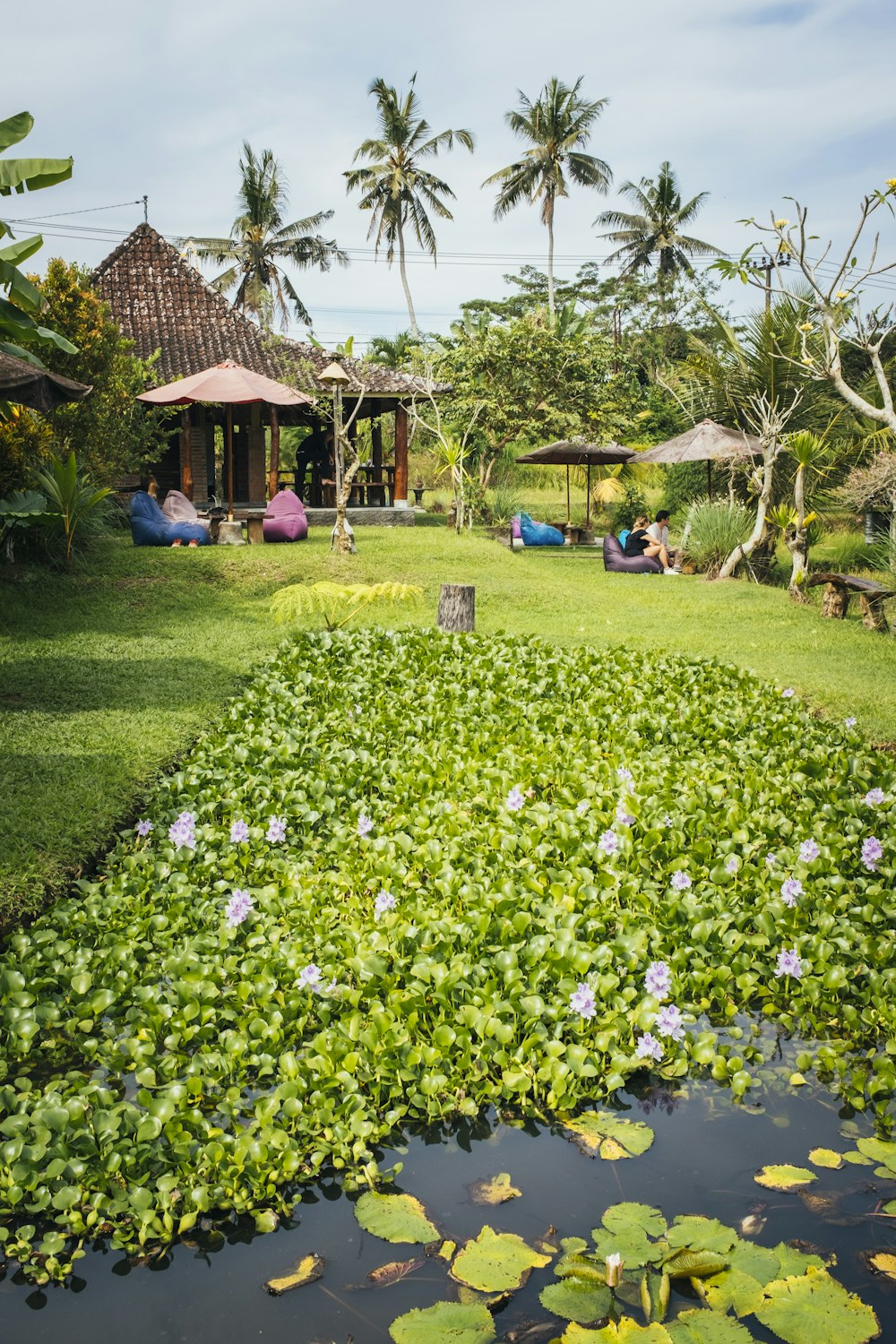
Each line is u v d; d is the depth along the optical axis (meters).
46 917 4.59
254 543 16.81
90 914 4.67
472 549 16.94
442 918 4.55
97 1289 2.82
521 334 27.16
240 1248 2.97
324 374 15.46
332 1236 3.01
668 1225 3.01
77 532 14.26
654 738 7.45
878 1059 3.71
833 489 19.58
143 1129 3.26
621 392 29.30
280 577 14.12
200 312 23.94
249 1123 3.46
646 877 5.17
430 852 5.25
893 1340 2.57
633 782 6.11
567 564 19.38
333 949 4.37
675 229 47.78
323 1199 3.18
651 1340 2.55
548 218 43.19
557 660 9.72
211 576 13.93
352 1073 3.61
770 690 8.76
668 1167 3.30
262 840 5.62
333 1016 4.03
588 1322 2.62
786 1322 2.61
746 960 4.35
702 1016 4.24
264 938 4.57
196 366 22.05
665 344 41.12
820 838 5.54
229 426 17.97
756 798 6.16
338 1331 2.65
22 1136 3.26
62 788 5.80
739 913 4.67
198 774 6.34
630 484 33.06
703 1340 2.55
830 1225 3.02
